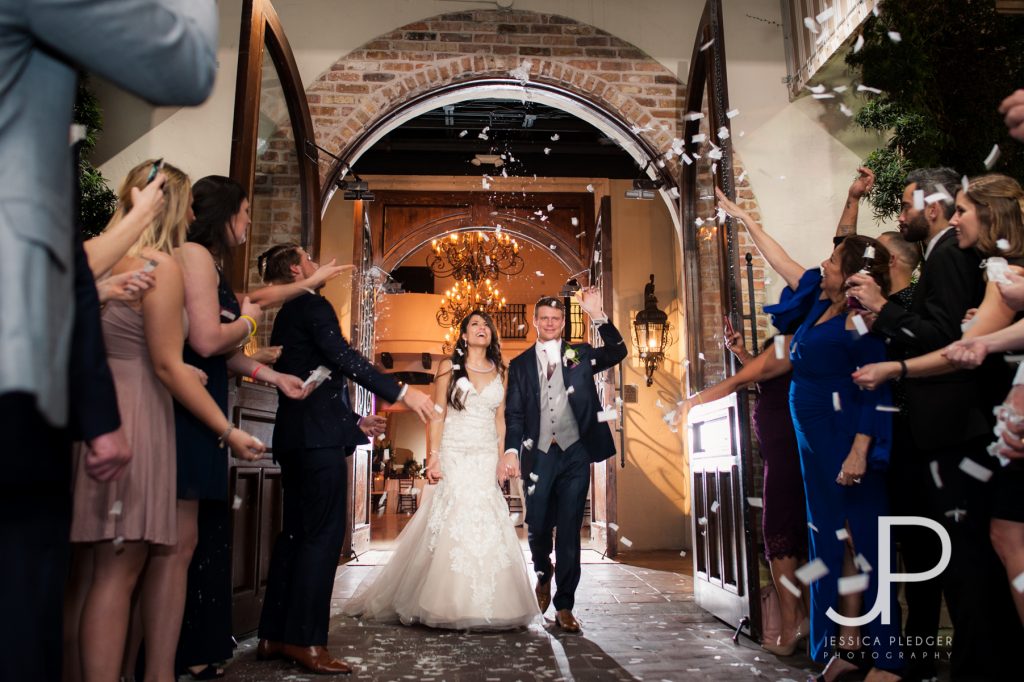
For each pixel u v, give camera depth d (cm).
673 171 496
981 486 200
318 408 259
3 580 89
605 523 666
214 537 231
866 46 353
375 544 775
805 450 240
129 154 425
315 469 254
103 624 157
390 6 505
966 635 200
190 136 433
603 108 507
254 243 417
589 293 377
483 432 357
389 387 256
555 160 780
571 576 331
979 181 204
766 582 342
